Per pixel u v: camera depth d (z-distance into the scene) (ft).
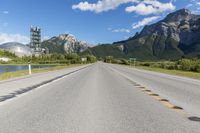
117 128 22.43
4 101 37.60
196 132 21.33
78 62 591.78
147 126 23.17
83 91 50.47
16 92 48.24
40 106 33.47
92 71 148.36
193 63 214.28
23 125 23.50
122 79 85.30
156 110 30.83
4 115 27.94
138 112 29.58
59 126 23.09
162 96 43.47
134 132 21.18
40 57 549.54
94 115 27.84
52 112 29.50
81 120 25.48
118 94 45.91
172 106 33.65
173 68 239.71
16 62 529.04
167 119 26.04
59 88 55.83
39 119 25.93
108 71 150.51
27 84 63.98
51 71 143.23
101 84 66.03
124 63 514.68
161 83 70.49
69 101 37.68
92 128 22.40
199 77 102.17
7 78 84.94
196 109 31.63
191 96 43.70
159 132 21.24
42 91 50.16
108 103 35.88
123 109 31.40
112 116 27.35
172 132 21.25
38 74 110.73
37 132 21.17
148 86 61.36
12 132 21.18
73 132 21.12
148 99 39.88
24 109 31.40
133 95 44.55
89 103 35.83
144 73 131.44
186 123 24.39
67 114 28.37
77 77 93.91
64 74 112.68
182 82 75.31
